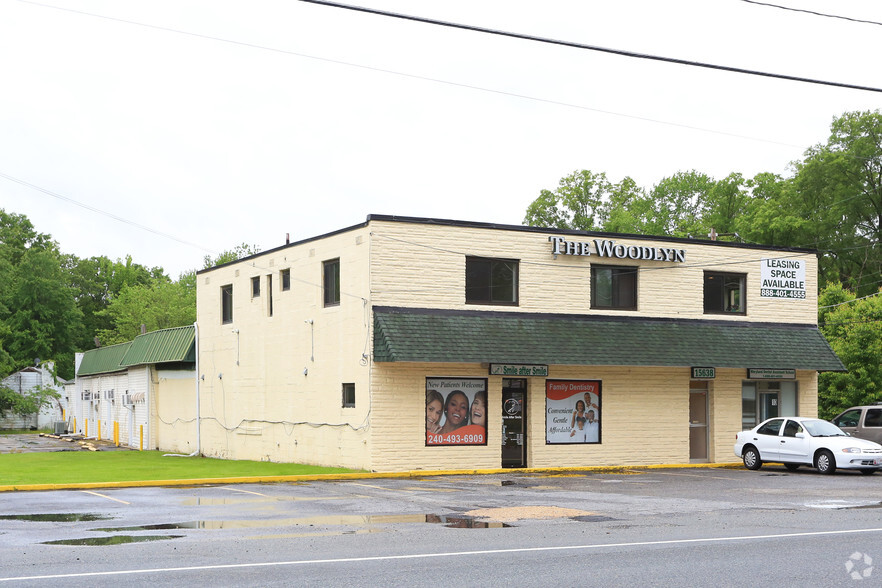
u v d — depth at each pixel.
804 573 10.51
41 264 77.25
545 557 11.56
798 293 33.19
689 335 30.50
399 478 25.14
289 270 31.17
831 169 56.25
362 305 26.89
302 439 29.89
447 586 9.73
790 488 21.84
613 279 30.34
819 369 31.84
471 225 27.98
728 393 31.73
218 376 35.56
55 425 54.06
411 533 13.88
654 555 11.71
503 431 28.39
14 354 74.06
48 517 15.90
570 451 29.09
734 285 32.28
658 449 30.41
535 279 28.84
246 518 15.79
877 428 29.42
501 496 19.78
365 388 26.58
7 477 23.70
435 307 27.27
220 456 35.06
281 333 31.41
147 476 24.31
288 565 10.95
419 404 26.94
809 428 27.20
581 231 29.55
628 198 68.94
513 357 27.05
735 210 66.88
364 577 10.20
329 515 16.28
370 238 26.62
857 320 38.03
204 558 11.48
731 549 12.20
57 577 10.17
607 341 28.95
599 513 16.62
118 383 46.34
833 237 57.16
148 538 13.30
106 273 98.19
